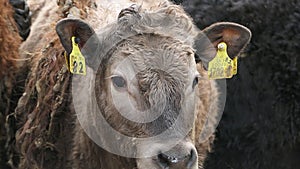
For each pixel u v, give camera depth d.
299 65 13.48
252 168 13.55
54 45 10.11
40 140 9.92
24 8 11.00
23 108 10.26
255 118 13.45
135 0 10.27
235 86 13.34
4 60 10.44
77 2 10.08
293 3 13.64
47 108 9.91
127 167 9.11
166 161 8.26
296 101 13.52
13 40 10.62
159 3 9.72
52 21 10.65
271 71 13.48
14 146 10.36
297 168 13.77
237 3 13.48
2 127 10.44
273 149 13.56
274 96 13.48
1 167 10.52
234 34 9.62
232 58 9.83
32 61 10.48
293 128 13.56
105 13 9.89
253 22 13.45
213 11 13.36
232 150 13.36
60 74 9.84
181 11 9.38
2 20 10.51
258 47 13.43
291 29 13.52
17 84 10.52
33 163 10.03
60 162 9.93
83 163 9.73
